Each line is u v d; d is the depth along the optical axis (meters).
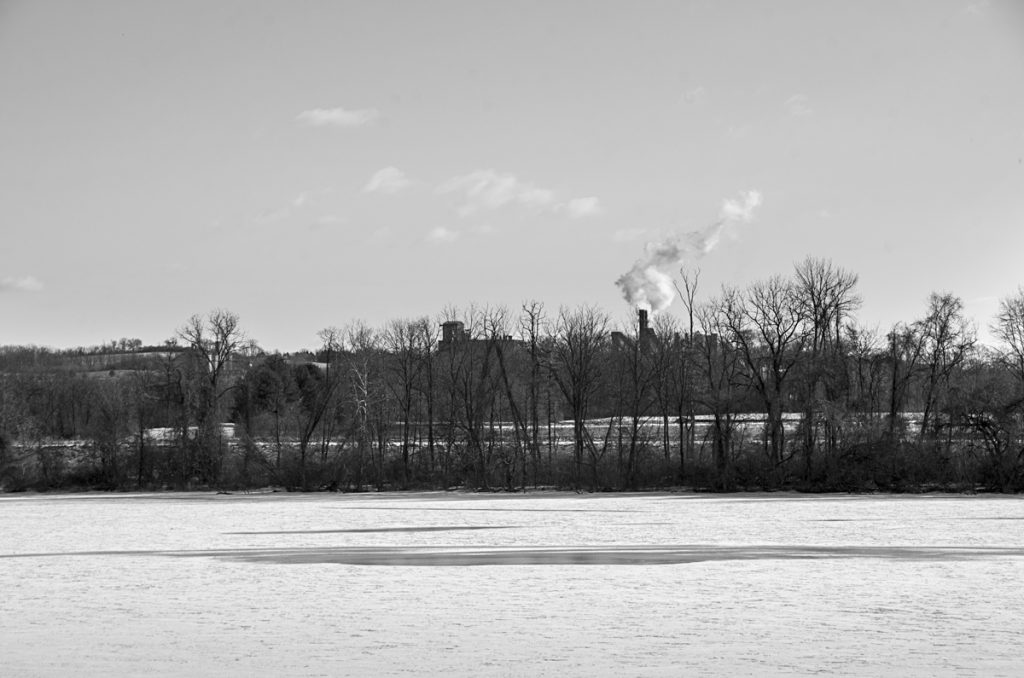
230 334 124.69
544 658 27.12
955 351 113.56
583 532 66.50
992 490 98.06
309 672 25.55
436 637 30.25
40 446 119.31
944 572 44.75
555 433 122.81
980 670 25.61
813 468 103.25
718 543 59.06
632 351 116.62
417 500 99.31
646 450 111.75
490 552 54.69
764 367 112.06
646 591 39.31
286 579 43.84
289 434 122.56
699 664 26.31
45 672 25.75
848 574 44.25
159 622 33.38
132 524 76.62
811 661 26.64
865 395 113.94
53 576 46.00
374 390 119.25
